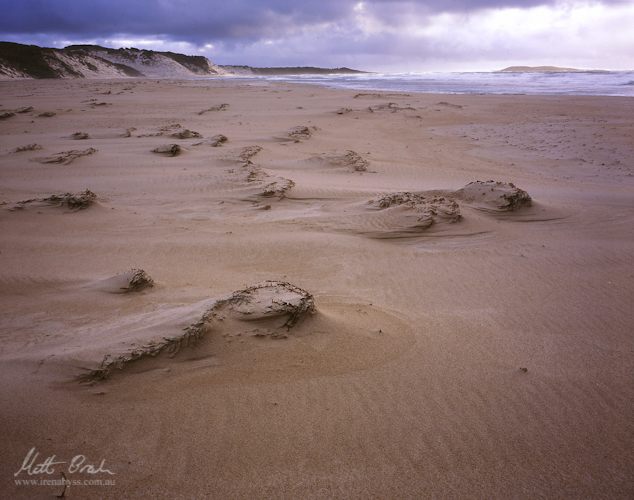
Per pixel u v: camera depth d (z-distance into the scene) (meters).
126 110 28.88
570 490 2.90
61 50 95.62
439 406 3.60
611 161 15.37
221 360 3.84
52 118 24.70
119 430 3.13
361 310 5.23
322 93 42.09
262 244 7.66
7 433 3.02
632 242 7.94
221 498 2.69
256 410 3.40
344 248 7.54
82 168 13.09
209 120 24.84
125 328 4.27
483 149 18.03
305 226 8.66
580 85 49.84
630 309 5.49
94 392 3.45
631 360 4.38
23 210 8.74
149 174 12.40
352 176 13.35
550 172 14.24
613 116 23.95
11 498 2.62
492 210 9.34
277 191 10.59
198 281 6.16
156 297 5.46
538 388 3.90
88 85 54.59
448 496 2.80
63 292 5.65
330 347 4.17
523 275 6.60
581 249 7.62
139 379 3.60
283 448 3.08
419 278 6.51
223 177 11.91
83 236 7.89
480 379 3.98
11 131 20.03
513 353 4.45
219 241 7.77
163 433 3.13
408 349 4.39
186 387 3.57
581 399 3.77
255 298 4.36
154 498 2.67
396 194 9.65
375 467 2.98
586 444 3.29
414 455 3.09
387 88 50.72
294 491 2.76
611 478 3.00
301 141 18.84
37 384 3.48
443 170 14.52
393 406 3.56
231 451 3.02
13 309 5.15
